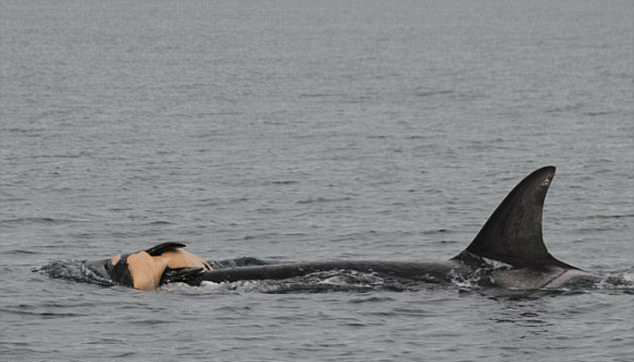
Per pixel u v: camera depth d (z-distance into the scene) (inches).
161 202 3878.0
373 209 3750.0
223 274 2475.4
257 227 3444.9
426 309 2269.9
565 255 3024.1
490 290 2378.2
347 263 2498.8
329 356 1994.3
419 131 6181.1
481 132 6131.9
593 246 3144.7
